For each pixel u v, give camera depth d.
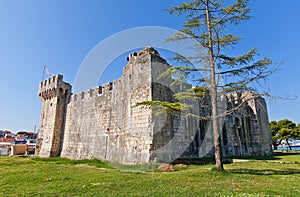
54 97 32.56
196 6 13.16
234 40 12.73
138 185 8.80
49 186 9.00
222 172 11.34
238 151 30.64
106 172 12.70
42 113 34.44
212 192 7.47
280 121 58.84
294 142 63.06
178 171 13.29
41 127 33.44
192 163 17.69
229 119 30.73
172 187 8.34
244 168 14.34
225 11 12.61
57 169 14.26
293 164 17.11
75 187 8.66
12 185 9.38
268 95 10.91
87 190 8.10
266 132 36.62
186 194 7.23
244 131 33.72
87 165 17.42
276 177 10.51
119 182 9.49
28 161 20.84
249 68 12.13
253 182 9.30
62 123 31.66
